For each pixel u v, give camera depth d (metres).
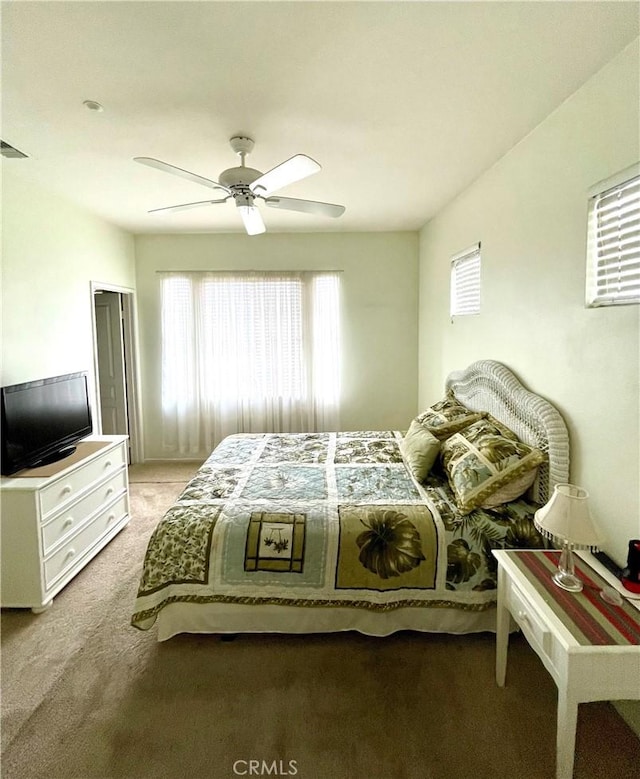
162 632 2.00
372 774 1.44
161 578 2.00
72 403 3.01
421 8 1.36
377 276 4.70
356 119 2.11
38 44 1.51
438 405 3.25
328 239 4.64
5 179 2.66
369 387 4.87
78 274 3.47
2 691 1.77
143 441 4.87
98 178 2.86
